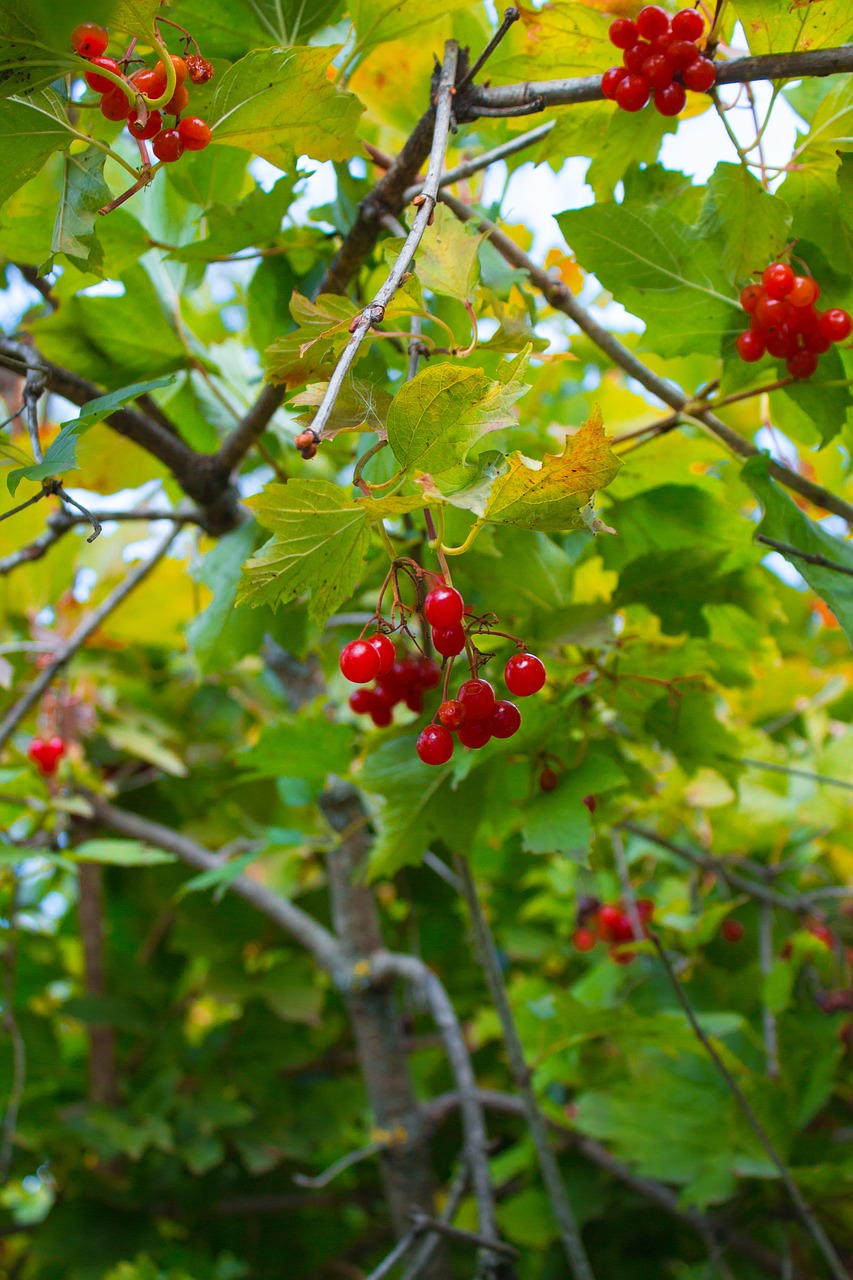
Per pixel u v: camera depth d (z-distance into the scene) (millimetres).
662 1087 688
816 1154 656
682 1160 662
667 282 550
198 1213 813
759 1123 625
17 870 726
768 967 724
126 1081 819
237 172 584
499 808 601
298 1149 799
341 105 498
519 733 548
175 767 821
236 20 534
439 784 576
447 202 562
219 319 751
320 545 434
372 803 717
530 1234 761
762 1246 764
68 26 437
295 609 623
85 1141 723
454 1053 649
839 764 804
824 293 551
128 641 886
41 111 463
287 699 814
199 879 671
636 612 647
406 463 430
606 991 778
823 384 546
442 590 428
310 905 901
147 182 478
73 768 771
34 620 833
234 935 879
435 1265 660
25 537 800
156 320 621
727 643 648
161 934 966
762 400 604
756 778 808
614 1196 776
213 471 623
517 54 555
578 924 798
